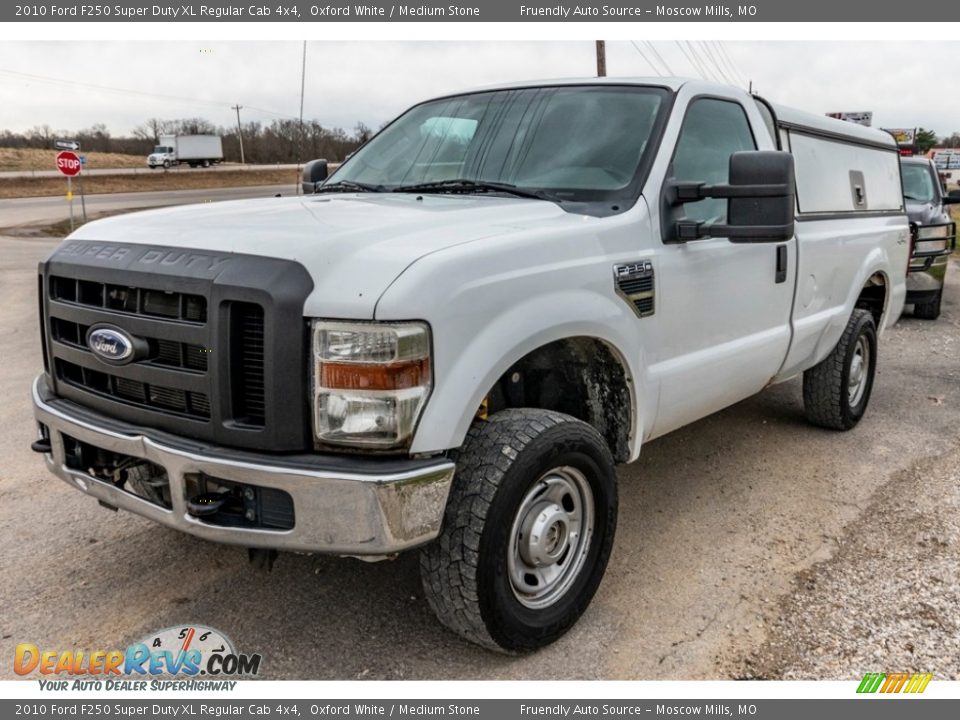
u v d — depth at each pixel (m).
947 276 14.38
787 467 4.77
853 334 5.16
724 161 3.82
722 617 3.16
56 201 44.56
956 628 3.06
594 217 3.12
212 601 3.25
